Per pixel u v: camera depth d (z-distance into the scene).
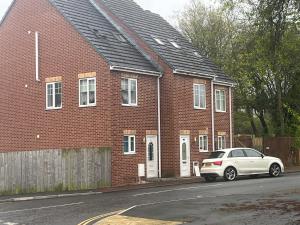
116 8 33.50
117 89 27.34
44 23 29.84
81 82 28.06
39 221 13.96
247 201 16.27
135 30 31.86
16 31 31.19
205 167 27.33
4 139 31.48
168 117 30.19
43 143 29.50
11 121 31.17
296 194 17.75
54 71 29.22
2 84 31.66
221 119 34.47
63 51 28.91
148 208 15.60
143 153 28.62
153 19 36.28
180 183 26.31
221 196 18.06
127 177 27.33
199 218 13.27
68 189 24.47
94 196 20.98
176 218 13.44
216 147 33.72
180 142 30.50
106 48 28.31
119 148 27.05
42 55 29.81
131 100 28.30
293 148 40.69
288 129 42.44
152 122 29.59
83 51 28.05
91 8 32.16
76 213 15.31
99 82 27.30
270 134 45.53
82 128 27.84
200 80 32.59
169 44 33.59
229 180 26.72
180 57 32.53
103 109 27.06
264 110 45.69
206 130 32.78
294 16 10.72
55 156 24.56
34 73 30.12
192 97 31.78
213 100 33.81
